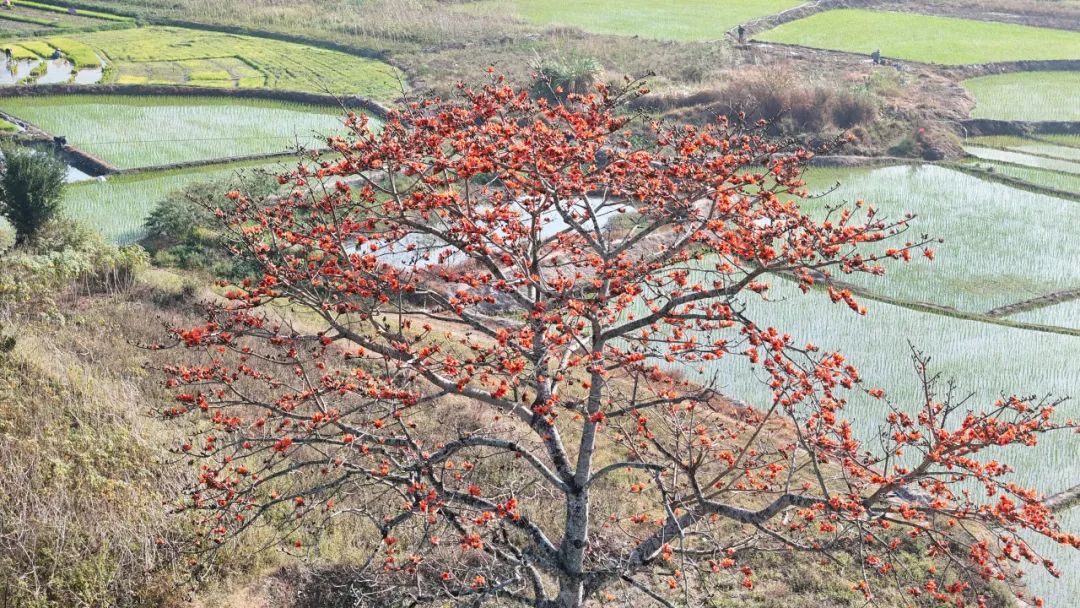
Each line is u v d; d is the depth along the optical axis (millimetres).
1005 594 15195
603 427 17500
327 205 11758
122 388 16406
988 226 29844
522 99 11656
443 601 13062
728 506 11008
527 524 11578
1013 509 9859
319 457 15734
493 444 11266
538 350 11516
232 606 12820
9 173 24562
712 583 15094
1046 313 24531
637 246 25922
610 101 11820
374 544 14344
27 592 11812
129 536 12836
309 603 13203
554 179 10984
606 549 14992
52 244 23984
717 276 24906
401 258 24312
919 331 23312
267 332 11422
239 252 12094
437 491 11141
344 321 21172
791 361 10594
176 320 20500
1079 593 15727
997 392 20703
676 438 11594
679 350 11047
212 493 13680
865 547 15844
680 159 11445
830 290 10195
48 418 14805
